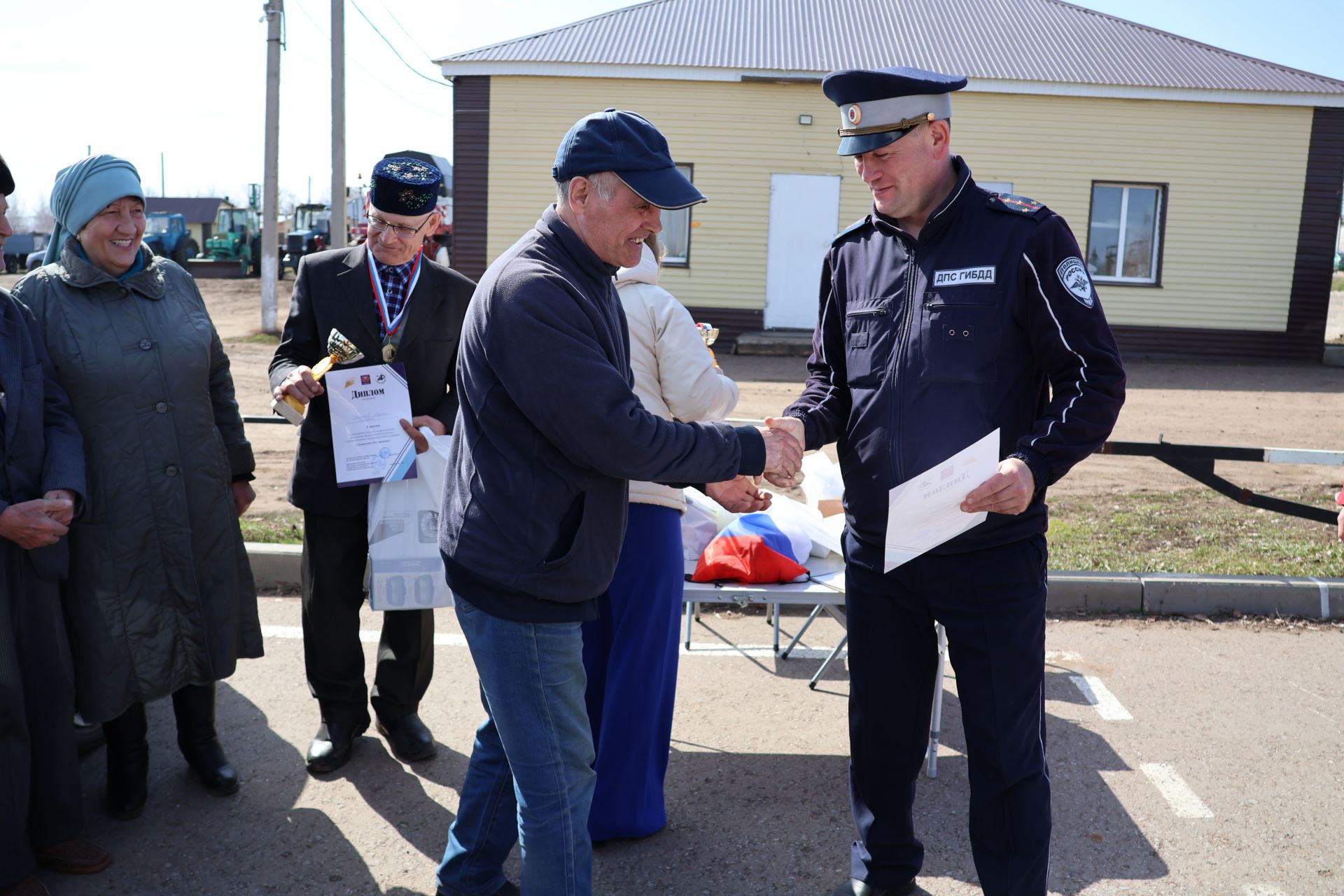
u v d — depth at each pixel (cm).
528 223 1700
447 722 397
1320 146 1636
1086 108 1639
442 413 352
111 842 317
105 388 301
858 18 1881
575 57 1650
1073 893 295
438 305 347
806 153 1673
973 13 1919
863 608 274
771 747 382
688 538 404
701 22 1844
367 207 344
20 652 282
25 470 281
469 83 1672
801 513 416
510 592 231
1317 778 357
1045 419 243
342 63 1595
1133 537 614
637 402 226
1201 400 1297
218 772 344
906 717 278
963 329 247
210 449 323
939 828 329
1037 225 243
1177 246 1673
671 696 322
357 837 322
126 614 308
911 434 255
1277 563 550
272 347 1617
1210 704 413
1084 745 380
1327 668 447
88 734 377
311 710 405
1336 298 2955
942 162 254
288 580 538
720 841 322
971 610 254
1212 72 1670
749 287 1716
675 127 1673
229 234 3231
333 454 341
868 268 267
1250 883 300
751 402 1191
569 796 239
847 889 289
